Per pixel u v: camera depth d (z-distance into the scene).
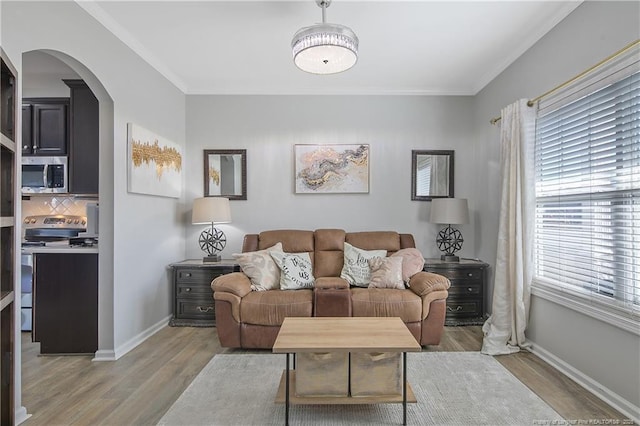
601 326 2.21
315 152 4.18
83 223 4.09
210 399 2.17
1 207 1.80
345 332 2.11
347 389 1.99
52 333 2.86
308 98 4.20
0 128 1.79
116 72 2.84
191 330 3.50
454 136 4.20
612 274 2.17
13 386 1.82
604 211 2.24
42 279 2.87
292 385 2.12
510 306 3.04
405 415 1.91
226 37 2.98
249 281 3.24
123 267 2.92
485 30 2.84
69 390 2.28
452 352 2.91
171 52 3.26
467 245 4.18
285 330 2.14
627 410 2.00
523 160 2.92
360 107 4.20
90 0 2.46
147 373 2.53
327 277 3.50
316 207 4.20
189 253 4.19
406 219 4.20
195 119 4.20
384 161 4.20
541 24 2.75
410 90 4.18
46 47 2.18
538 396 2.20
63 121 3.77
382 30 2.84
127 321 2.98
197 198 3.83
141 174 3.14
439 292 2.99
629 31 2.00
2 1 1.90
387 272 3.27
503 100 3.50
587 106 2.38
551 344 2.70
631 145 2.03
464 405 2.10
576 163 2.49
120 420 1.95
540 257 2.93
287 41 3.05
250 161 4.21
